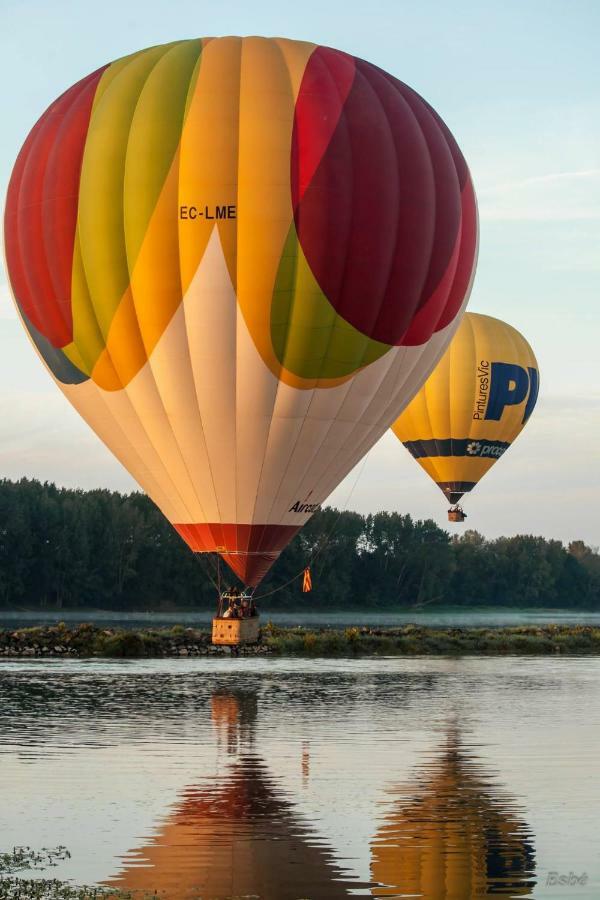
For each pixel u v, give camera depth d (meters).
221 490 116.75
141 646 175.75
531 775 75.06
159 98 112.25
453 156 122.50
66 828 61.44
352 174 111.19
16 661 161.38
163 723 96.31
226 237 109.25
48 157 117.38
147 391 114.56
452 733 92.62
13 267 121.19
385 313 114.81
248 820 63.03
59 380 121.75
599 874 54.06
